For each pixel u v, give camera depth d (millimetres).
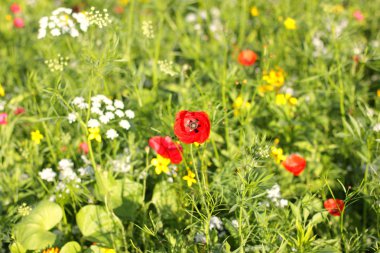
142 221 1870
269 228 1731
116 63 2092
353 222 1917
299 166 1828
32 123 2072
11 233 1762
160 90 2158
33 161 1991
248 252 1748
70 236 1869
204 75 2303
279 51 2432
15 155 2020
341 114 2107
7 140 1988
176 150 1740
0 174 1939
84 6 2848
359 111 2119
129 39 2262
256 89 2041
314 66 2330
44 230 1766
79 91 2057
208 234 1697
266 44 2355
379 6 2850
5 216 1834
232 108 2090
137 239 1851
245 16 2668
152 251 1716
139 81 2086
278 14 2588
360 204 1971
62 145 1990
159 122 1982
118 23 2148
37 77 2080
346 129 2045
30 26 2633
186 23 2727
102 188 1826
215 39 2576
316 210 1741
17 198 1894
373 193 1843
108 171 1918
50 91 1771
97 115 1919
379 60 2119
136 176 1956
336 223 1863
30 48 2520
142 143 1989
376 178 1826
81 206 1877
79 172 1950
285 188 1953
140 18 2676
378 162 1870
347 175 2031
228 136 1969
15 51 2475
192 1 2695
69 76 2094
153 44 2496
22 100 2121
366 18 2736
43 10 2799
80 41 2084
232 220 1817
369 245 1836
